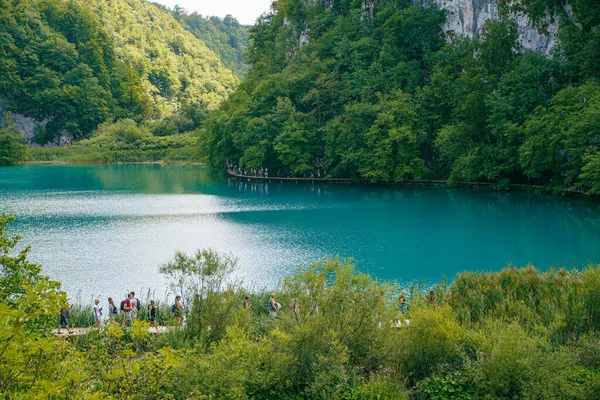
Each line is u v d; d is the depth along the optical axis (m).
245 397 15.14
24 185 92.00
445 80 87.56
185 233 49.56
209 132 118.12
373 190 83.19
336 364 16.78
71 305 25.98
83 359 12.69
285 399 16.47
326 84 96.50
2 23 182.25
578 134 61.31
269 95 105.06
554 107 66.81
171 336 20.45
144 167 137.50
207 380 14.90
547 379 16.03
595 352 18.31
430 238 47.34
